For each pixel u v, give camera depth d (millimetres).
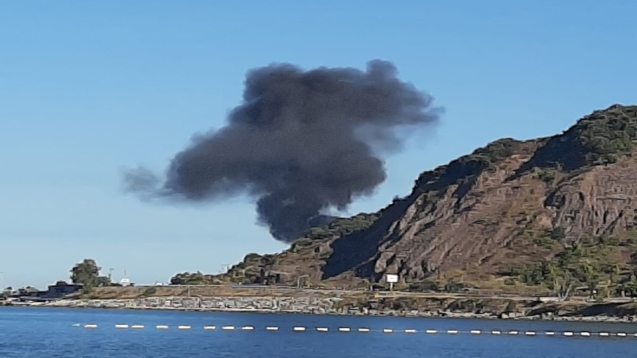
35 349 165750
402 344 178875
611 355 157375
